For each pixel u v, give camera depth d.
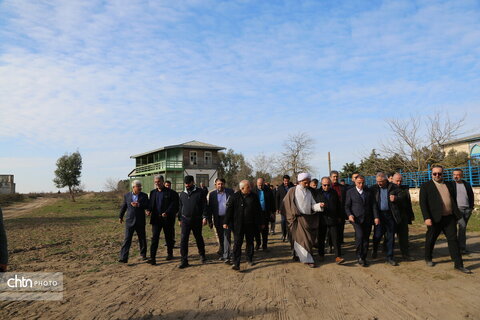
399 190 7.14
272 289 5.53
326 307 4.67
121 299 5.21
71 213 25.72
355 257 7.74
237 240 6.89
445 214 6.27
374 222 7.02
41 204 44.53
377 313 4.40
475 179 17.50
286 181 9.74
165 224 7.77
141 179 45.81
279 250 8.90
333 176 8.71
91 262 8.02
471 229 10.66
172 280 6.23
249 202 6.97
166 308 4.77
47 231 14.41
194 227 7.59
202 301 5.02
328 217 7.14
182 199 7.37
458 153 25.00
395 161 24.64
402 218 7.23
